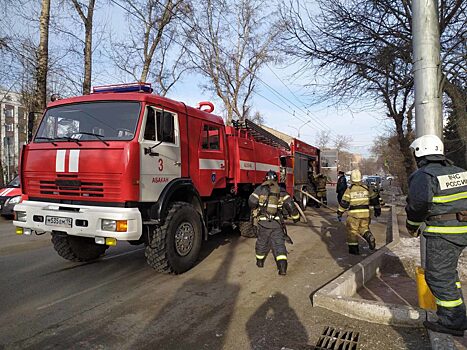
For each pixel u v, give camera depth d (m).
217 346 3.29
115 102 5.32
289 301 4.42
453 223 2.97
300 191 14.12
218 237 8.95
